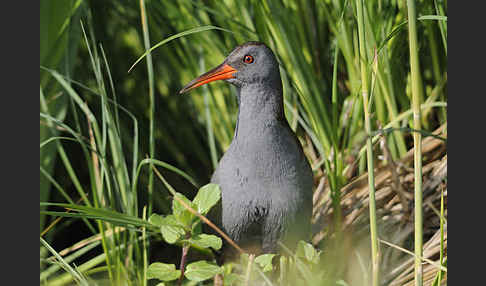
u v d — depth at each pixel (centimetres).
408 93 903
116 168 803
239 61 685
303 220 705
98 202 804
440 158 873
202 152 1004
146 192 945
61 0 826
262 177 677
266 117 679
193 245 650
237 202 682
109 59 1000
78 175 943
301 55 875
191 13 941
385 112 904
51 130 824
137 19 995
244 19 914
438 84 891
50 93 842
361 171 881
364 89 555
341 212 821
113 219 645
